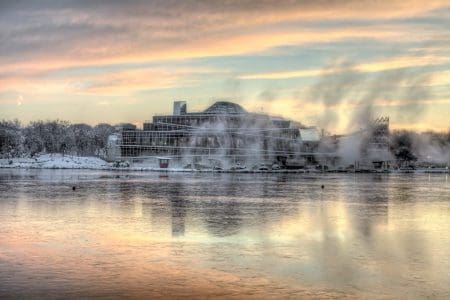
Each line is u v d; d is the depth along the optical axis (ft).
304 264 129.90
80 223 197.06
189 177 567.59
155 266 126.31
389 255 141.38
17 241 157.79
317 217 222.28
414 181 546.26
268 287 109.40
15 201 278.05
